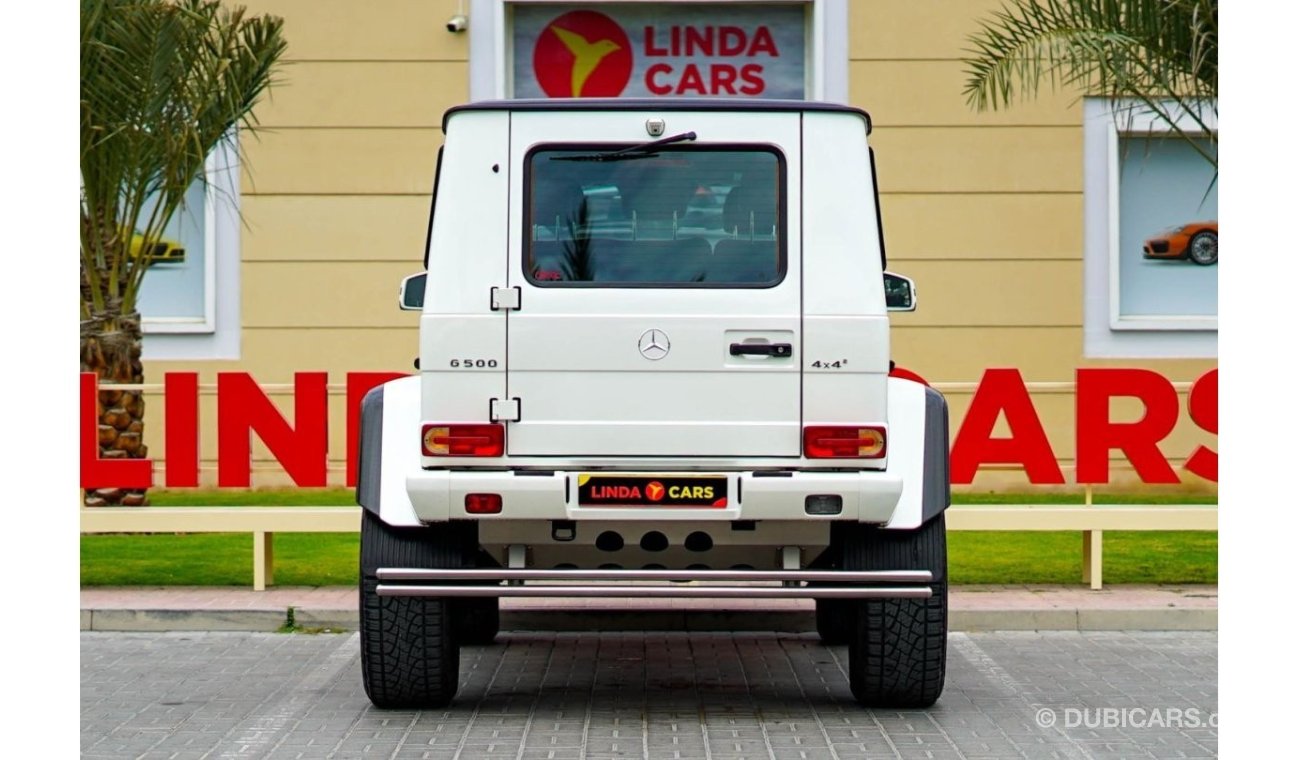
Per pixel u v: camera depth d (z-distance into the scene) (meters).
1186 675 8.59
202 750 6.79
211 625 10.00
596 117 7.01
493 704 7.79
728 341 6.90
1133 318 17.66
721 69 17.78
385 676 7.36
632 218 6.97
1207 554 12.57
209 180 17.58
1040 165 17.52
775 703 7.82
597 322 6.89
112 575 11.42
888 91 17.56
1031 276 17.56
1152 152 17.66
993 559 12.35
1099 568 10.86
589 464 6.89
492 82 17.59
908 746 6.83
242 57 14.05
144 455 14.25
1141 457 10.96
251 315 17.64
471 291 6.91
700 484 6.73
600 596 6.63
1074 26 12.30
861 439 6.88
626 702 7.84
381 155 17.64
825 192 6.98
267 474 17.11
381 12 17.59
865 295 6.93
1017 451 11.02
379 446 7.31
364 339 17.66
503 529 7.00
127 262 14.32
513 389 6.89
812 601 10.52
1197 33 11.45
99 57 13.16
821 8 17.52
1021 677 8.52
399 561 7.22
